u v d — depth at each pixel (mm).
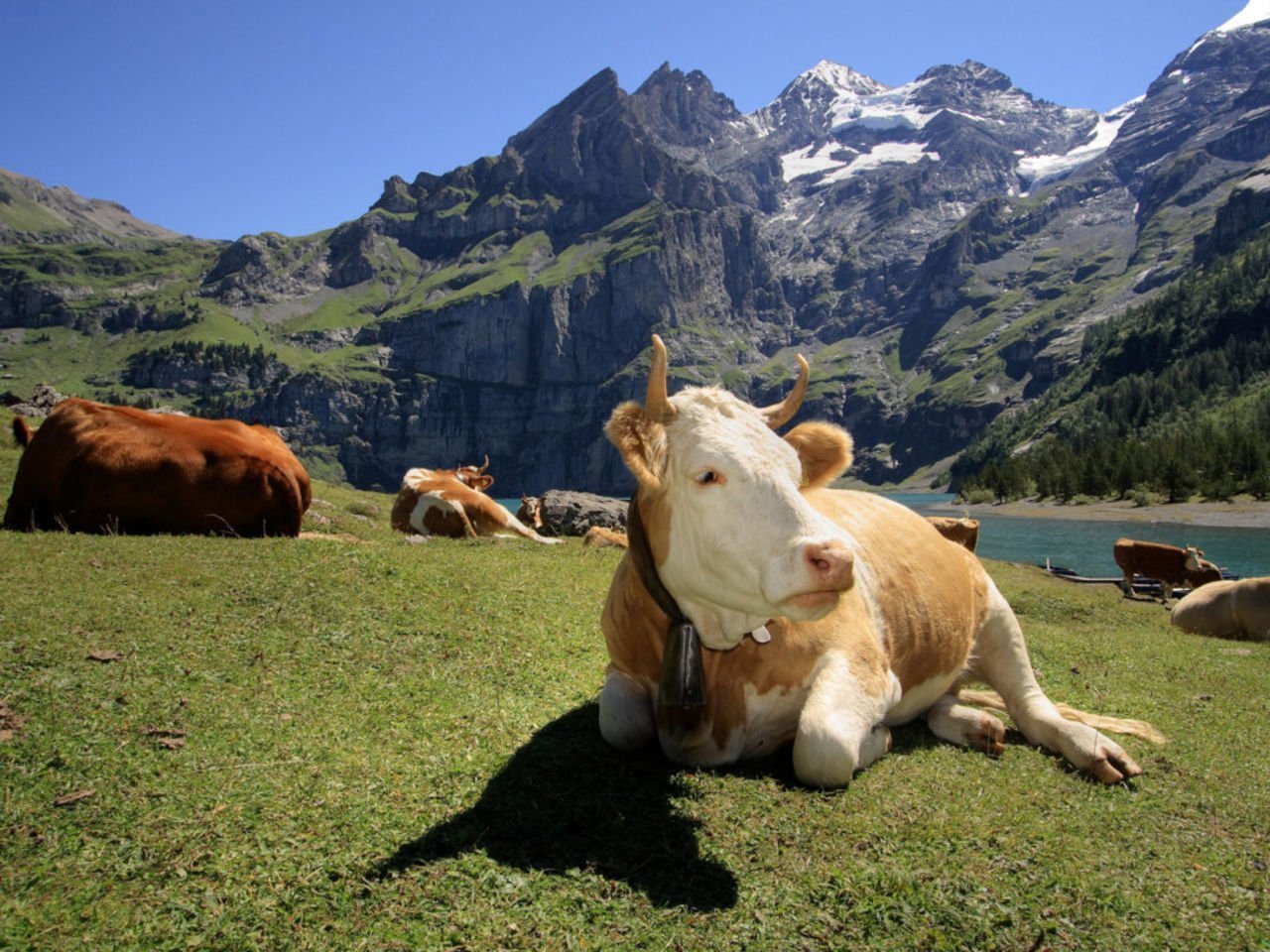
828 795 2285
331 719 2646
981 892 1861
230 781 2154
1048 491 61062
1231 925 1827
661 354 2232
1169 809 2449
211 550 4566
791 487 2125
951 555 3291
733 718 2490
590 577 5562
